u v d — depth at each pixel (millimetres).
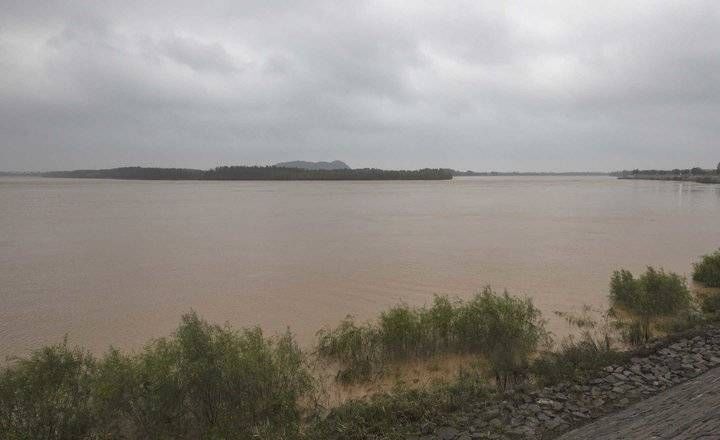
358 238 29297
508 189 127688
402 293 15094
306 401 7340
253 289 15906
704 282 14750
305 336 10938
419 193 102875
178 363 6961
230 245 26609
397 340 9086
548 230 32750
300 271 18953
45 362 7219
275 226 36844
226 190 123875
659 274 12633
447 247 25172
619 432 5312
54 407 6188
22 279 17844
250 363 7121
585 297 13797
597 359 7906
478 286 15852
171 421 6465
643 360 7840
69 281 17438
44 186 169500
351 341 9172
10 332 11633
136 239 29469
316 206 61219
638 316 11492
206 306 13844
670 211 48656
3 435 5719
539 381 7293
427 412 6270
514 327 9219
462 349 9297
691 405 5684
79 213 50438
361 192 108688
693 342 8570
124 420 6551
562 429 5742
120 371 6941
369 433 5891
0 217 45469
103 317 12875
